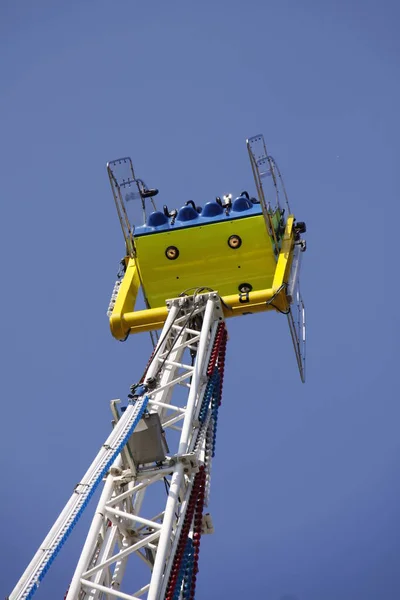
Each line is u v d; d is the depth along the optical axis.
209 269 38.97
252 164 38.06
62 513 26.30
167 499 28.92
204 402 32.91
